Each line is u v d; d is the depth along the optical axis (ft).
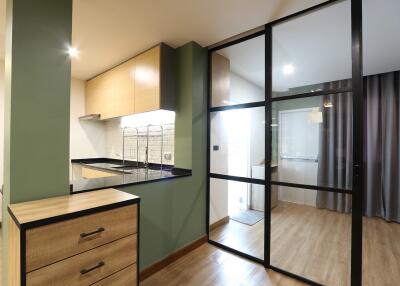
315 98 6.81
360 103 5.23
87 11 5.96
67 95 4.72
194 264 7.05
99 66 10.22
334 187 5.95
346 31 6.82
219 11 6.07
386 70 10.95
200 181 8.42
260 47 8.18
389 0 5.61
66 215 3.39
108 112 10.66
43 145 4.37
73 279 3.48
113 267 4.00
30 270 3.04
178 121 8.39
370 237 9.21
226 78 9.08
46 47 4.43
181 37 7.57
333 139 6.73
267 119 7.03
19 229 3.01
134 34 7.30
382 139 11.57
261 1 5.63
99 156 13.62
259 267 6.91
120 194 4.69
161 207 6.88
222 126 9.30
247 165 8.79
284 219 7.73
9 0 4.26
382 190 11.52
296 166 6.99
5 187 4.42
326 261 6.86
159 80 7.82
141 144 11.04
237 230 9.09
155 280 6.20
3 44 7.79
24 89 4.14
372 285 6.04
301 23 6.57
